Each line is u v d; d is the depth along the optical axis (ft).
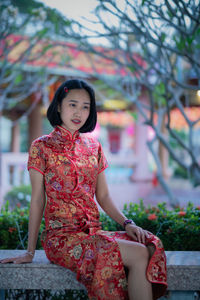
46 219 7.86
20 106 46.03
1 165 40.63
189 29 13.02
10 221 10.46
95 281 6.91
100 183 8.54
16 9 16.44
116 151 80.43
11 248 10.34
